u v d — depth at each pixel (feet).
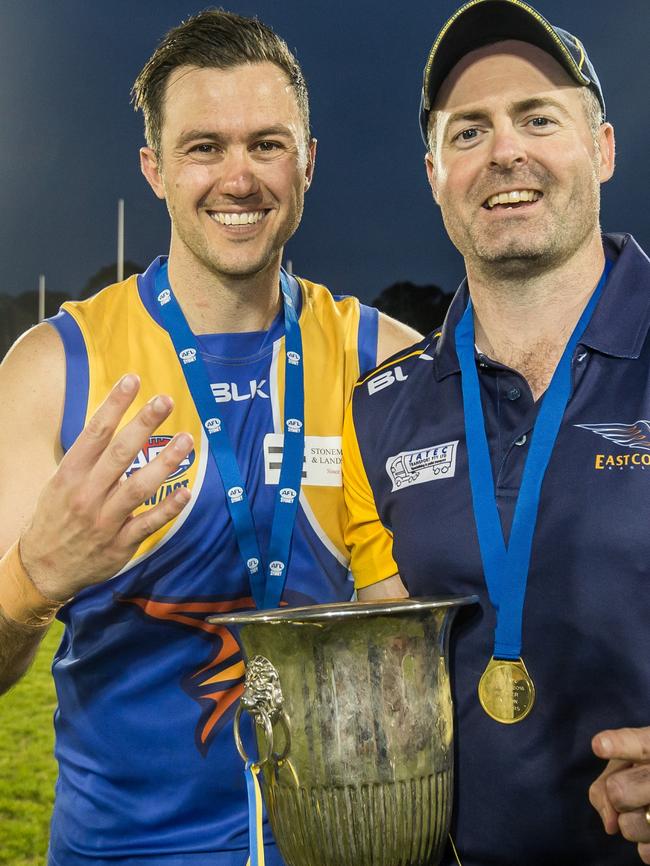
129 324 6.50
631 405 5.08
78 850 6.17
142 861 6.01
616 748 4.03
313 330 6.75
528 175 5.11
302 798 4.78
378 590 6.07
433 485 5.49
